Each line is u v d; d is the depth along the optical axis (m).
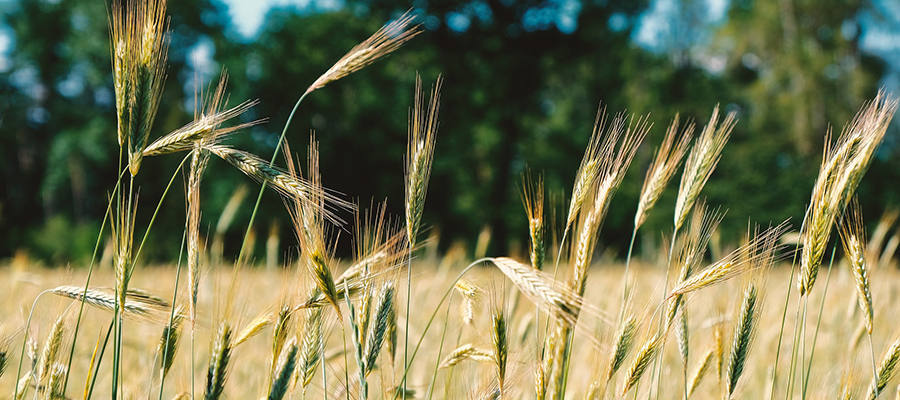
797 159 30.06
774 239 2.22
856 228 2.37
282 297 2.06
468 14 36.16
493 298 2.11
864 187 27.44
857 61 30.42
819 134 30.36
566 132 44.69
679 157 2.38
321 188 2.00
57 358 2.24
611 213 39.94
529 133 39.75
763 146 29.64
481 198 41.25
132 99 1.94
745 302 2.30
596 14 36.66
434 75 36.69
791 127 31.44
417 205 2.04
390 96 40.09
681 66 42.81
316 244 1.94
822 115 30.41
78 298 2.16
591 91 42.72
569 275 1.95
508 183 42.72
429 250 7.36
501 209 38.84
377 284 2.11
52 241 34.09
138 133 1.96
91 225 36.31
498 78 36.88
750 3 34.03
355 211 2.10
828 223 2.20
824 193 2.22
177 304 2.19
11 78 46.97
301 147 38.00
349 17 39.84
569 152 44.41
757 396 3.64
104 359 3.94
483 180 43.84
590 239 1.94
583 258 1.93
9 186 51.56
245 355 3.55
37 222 51.66
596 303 4.71
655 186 2.38
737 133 38.53
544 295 1.69
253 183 33.56
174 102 40.16
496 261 1.83
